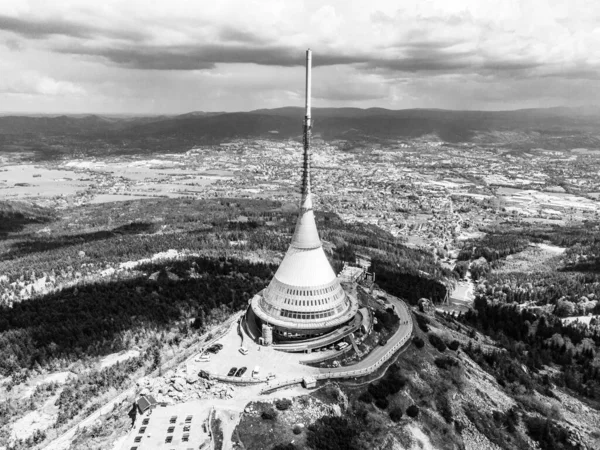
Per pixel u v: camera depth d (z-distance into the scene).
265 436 137.25
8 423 169.00
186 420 142.00
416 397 178.00
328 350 187.75
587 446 182.50
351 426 149.00
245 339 194.12
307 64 194.25
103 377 192.75
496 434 176.25
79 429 159.62
